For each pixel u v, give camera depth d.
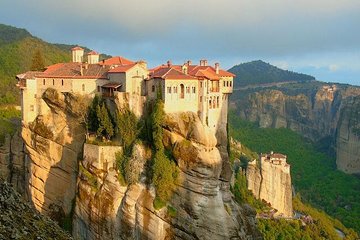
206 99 98.00
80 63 113.50
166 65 113.31
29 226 39.78
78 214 97.62
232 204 101.38
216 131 104.12
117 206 92.62
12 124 132.62
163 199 90.19
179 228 88.44
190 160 89.75
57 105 105.06
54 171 106.69
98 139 98.75
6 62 182.25
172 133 92.25
